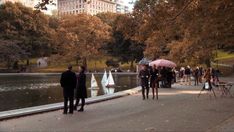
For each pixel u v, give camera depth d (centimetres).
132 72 9638
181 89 3509
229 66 8150
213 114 1748
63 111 1900
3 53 9600
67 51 10194
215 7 1428
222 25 1780
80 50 10050
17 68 10212
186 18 1631
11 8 10281
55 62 10475
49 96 3228
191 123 1481
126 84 4819
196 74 4256
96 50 10175
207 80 2802
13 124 1520
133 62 11806
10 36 10075
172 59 4669
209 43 2472
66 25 10319
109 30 10856
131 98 2619
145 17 1557
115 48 10838
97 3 16112
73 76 1822
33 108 1928
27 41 10225
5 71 9788
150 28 1580
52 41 10550
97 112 1873
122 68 11131
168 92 3138
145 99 2528
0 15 10275
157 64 3712
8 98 3070
